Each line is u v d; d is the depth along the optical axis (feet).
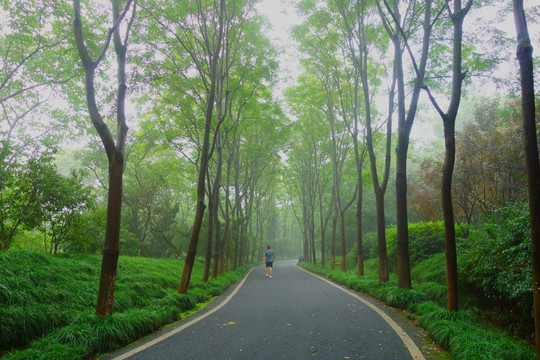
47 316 17.44
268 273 65.87
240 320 22.75
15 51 43.73
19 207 30.71
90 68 20.38
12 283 18.95
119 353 15.69
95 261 33.76
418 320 20.48
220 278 52.11
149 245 87.40
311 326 20.24
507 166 37.99
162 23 37.32
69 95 49.14
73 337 15.48
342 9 40.04
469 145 43.62
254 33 46.26
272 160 79.00
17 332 15.61
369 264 75.51
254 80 48.91
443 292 29.14
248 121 64.44
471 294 29.55
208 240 47.44
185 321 22.95
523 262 22.74
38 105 52.08
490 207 41.70
